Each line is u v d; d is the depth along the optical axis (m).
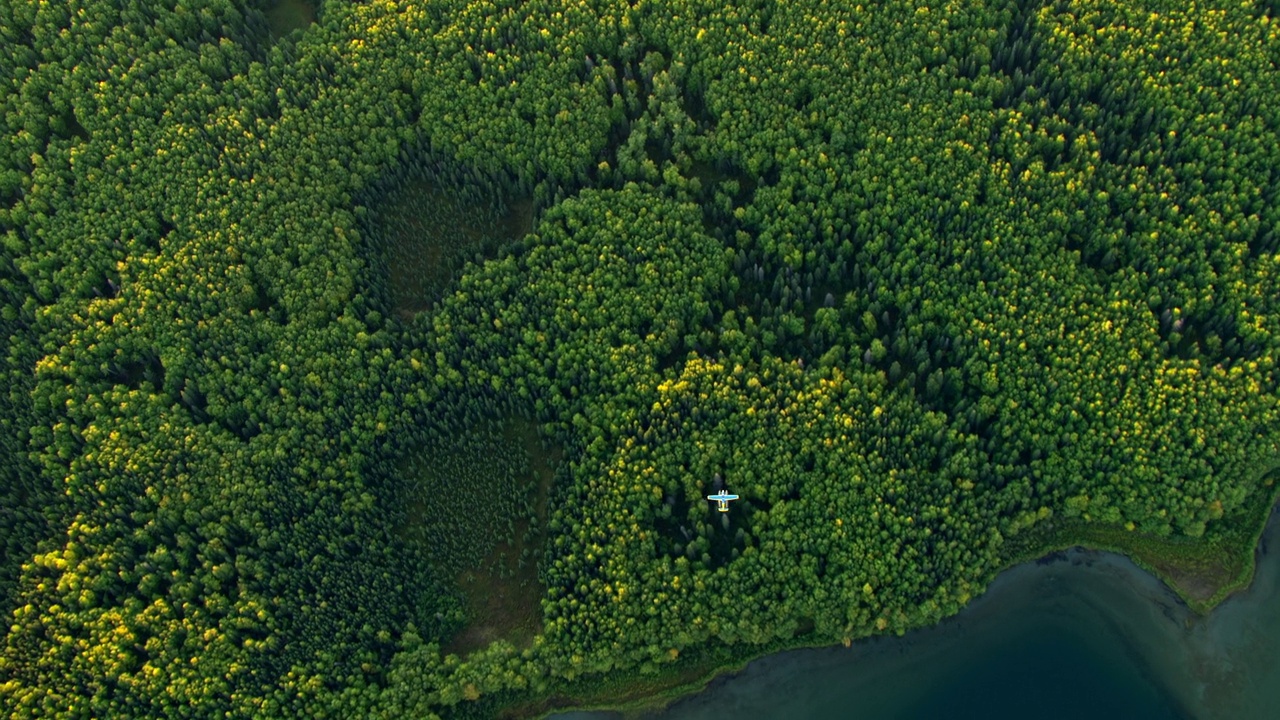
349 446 91.38
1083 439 83.44
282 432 89.44
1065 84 93.12
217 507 86.75
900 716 85.75
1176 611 85.38
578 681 87.75
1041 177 89.00
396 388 92.12
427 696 83.69
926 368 87.31
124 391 88.81
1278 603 84.19
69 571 82.69
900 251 90.19
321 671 83.06
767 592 83.25
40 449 88.19
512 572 90.00
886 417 85.56
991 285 87.31
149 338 90.75
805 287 92.56
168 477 87.12
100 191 93.62
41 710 78.88
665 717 87.00
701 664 87.75
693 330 90.94
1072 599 87.44
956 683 86.31
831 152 93.12
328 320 93.25
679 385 87.06
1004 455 84.94
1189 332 86.12
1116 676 85.31
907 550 81.81
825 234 91.62
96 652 79.81
